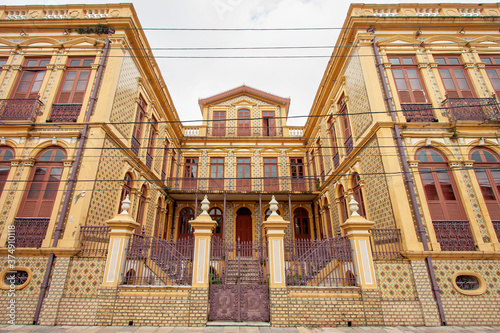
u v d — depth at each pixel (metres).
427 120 9.05
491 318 6.79
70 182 7.90
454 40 10.22
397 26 10.31
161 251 7.84
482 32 10.38
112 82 9.23
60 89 9.45
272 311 6.07
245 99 19.83
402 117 8.99
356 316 6.17
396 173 8.11
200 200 16.72
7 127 8.70
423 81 9.70
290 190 16.45
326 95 14.02
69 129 8.66
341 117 12.20
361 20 10.19
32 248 7.09
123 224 6.74
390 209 8.04
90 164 8.09
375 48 9.88
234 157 17.86
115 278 6.36
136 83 11.06
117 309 6.14
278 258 6.44
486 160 8.70
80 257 6.92
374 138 9.07
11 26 10.09
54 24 9.99
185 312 6.07
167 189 14.80
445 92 9.48
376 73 9.55
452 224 7.89
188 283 7.38
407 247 7.30
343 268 6.91
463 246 7.63
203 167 17.59
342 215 12.00
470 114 9.01
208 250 6.47
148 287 6.27
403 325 6.42
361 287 6.37
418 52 10.05
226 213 16.77
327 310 6.16
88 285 6.65
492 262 7.35
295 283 6.77
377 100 9.14
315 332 5.65
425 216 7.82
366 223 6.75
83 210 7.57
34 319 6.47
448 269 7.20
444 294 6.96
